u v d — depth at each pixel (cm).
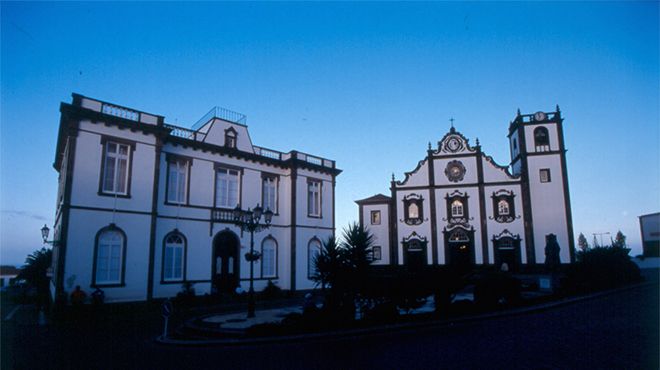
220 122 2633
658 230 4419
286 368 858
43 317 1852
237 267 2564
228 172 2644
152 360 976
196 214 2408
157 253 2195
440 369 786
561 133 3894
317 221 3062
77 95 1942
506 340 1024
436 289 1477
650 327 1103
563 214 3753
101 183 1978
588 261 2356
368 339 1127
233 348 1088
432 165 4169
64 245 1823
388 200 4259
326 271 1330
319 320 1270
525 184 3875
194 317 1773
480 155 4069
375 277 1377
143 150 2142
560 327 1169
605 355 824
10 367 917
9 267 5141
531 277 3306
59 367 916
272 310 1920
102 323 1616
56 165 2894
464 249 3975
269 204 2861
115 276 1966
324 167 3150
